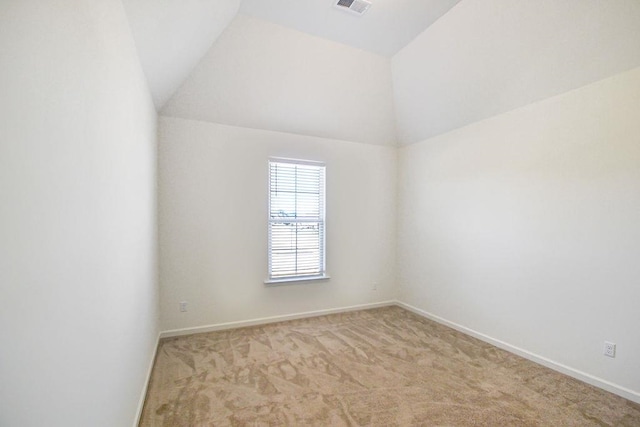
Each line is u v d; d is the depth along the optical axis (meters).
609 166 2.12
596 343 2.19
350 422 1.80
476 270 3.16
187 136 3.14
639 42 1.88
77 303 0.87
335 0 2.33
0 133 0.54
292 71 3.02
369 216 4.18
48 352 0.70
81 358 0.90
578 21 2.01
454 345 2.94
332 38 2.84
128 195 1.57
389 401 2.01
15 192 0.58
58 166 0.76
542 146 2.54
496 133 2.94
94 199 1.02
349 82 3.33
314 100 3.37
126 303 1.52
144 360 2.09
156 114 2.88
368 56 3.15
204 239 3.23
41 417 0.67
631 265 2.02
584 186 2.26
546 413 1.89
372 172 4.20
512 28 2.29
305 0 2.32
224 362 2.54
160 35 1.80
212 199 3.26
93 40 1.01
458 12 2.45
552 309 2.47
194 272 3.19
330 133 3.83
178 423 1.78
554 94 2.43
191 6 1.75
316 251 3.89
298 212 3.77
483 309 3.07
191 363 2.52
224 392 2.10
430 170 3.80
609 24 1.91
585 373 2.25
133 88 1.67
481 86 2.82
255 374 2.34
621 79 2.04
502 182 2.89
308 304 3.79
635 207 2.00
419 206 3.97
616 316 2.09
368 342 3.00
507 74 2.58
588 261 2.24
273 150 3.56
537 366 2.51
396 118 3.94
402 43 2.95
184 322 3.15
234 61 2.79
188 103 3.02
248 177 3.43
